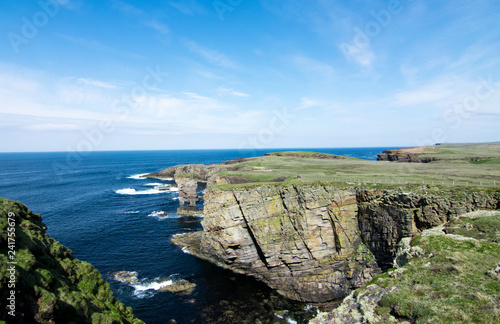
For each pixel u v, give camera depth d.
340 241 37.28
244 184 41.72
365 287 18.19
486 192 30.20
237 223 39.34
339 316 16.36
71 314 13.74
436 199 31.61
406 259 21.61
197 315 30.38
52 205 74.88
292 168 68.81
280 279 37.50
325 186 38.31
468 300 13.66
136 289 34.88
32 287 12.66
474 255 18.30
